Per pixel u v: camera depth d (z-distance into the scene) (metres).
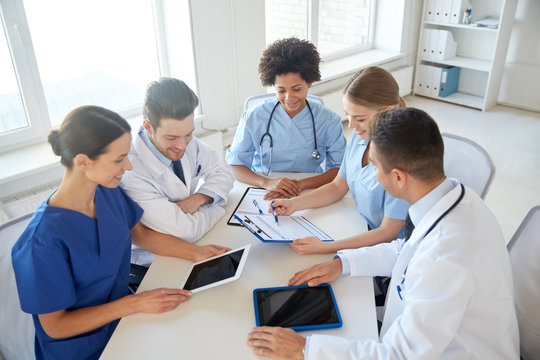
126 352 1.03
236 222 1.54
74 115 1.06
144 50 2.92
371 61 4.22
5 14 2.19
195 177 1.65
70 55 2.57
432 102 4.65
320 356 0.97
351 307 1.15
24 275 1.07
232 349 1.03
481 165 1.55
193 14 2.72
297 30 3.88
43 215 1.11
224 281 1.18
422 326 0.91
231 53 3.04
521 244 1.27
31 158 2.34
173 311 1.15
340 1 4.11
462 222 0.95
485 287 0.92
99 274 1.21
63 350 1.17
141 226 1.44
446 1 4.27
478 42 4.48
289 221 1.50
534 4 4.03
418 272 0.94
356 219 1.55
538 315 1.16
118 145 1.09
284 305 1.14
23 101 2.40
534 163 3.36
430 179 1.00
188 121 1.32
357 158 1.55
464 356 0.95
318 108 1.88
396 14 4.42
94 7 2.59
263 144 1.93
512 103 4.44
